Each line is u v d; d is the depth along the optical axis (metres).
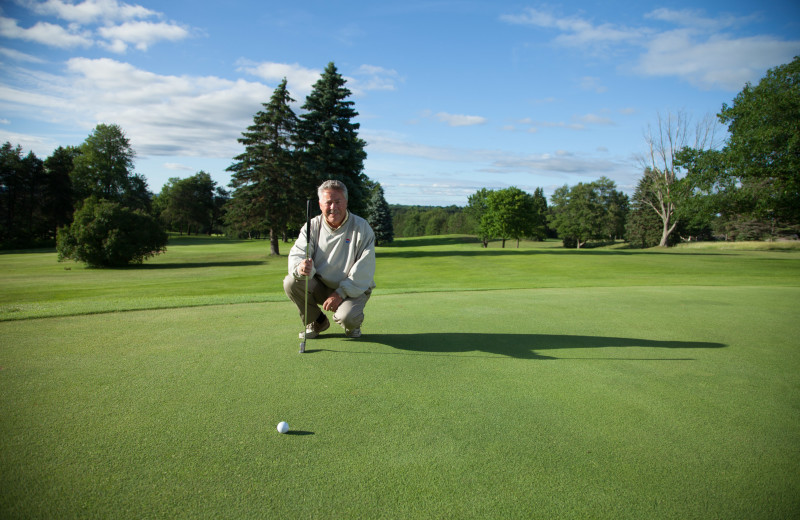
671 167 44.56
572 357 3.40
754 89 24.02
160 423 2.13
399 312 5.30
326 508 1.50
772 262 22.88
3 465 1.75
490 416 2.28
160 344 3.60
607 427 2.17
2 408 2.28
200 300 6.16
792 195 23.09
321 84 34.38
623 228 75.69
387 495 1.58
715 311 5.63
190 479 1.67
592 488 1.64
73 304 5.62
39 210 60.69
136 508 1.50
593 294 7.49
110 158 58.56
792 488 1.66
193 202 84.44
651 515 1.49
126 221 27.84
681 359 3.39
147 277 21.50
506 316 5.09
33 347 3.48
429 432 2.08
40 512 1.47
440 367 3.08
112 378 2.76
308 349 3.49
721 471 1.78
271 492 1.59
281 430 2.05
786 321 4.96
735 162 24.19
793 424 2.24
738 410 2.41
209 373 2.88
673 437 2.07
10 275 22.75
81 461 1.78
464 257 29.69
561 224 73.06
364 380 2.79
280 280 19.62
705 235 66.75
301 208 34.12
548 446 1.97
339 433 2.06
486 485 1.66
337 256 3.71
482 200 95.75
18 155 59.50
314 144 33.91
